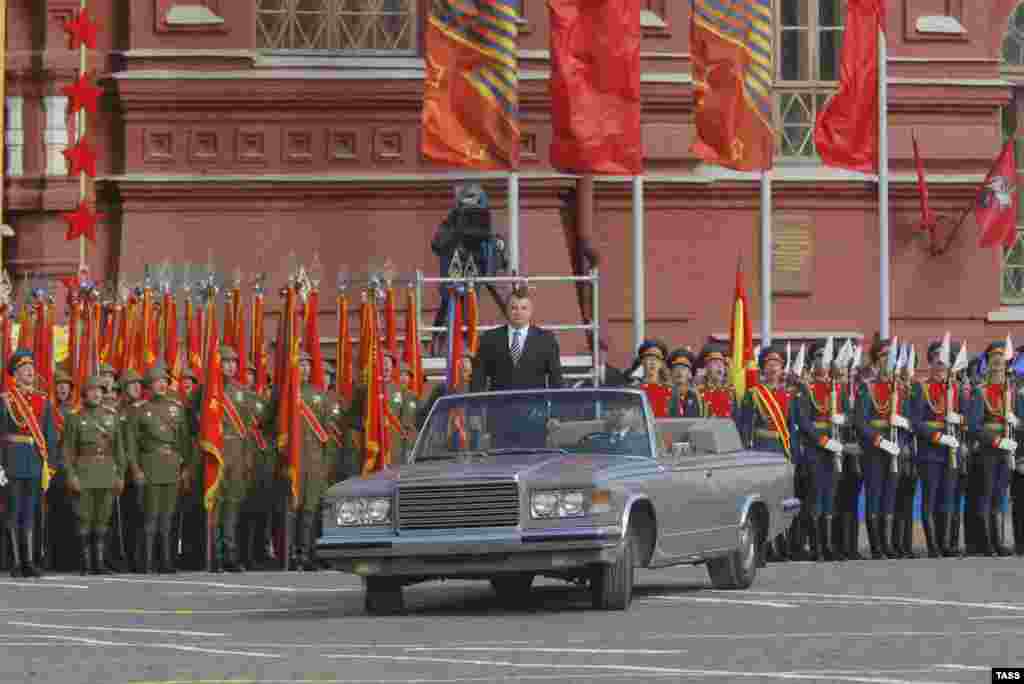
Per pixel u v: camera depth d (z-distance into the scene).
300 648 38.53
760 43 75.44
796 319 89.88
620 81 72.81
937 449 70.50
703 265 88.88
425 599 50.47
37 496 61.94
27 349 62.03
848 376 71.31
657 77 88.00
